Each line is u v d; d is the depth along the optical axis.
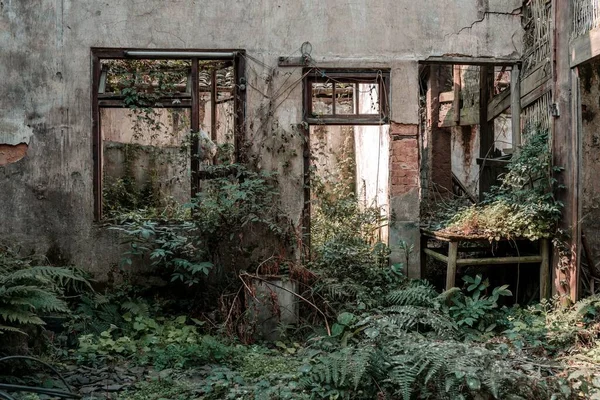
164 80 6.82
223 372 4.97
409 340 4.56
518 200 6.54
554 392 4.25
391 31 6.88
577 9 6.06
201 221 6.50
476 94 9.29
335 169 12.41
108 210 9.20
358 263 6.66
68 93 6.60
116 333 6.03
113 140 10.70
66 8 6.61
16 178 6.57
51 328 5.76
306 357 5.02
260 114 6.78
